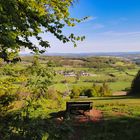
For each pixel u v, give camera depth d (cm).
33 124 368
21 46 660
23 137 359
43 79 437
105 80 14012
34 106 409
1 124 368
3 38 505
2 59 598
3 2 480
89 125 1494
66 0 670
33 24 635
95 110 2034
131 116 1827
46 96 429
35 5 599
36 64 454
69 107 1775
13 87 495
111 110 2077
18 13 559
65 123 391
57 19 676
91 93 5603
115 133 1393
